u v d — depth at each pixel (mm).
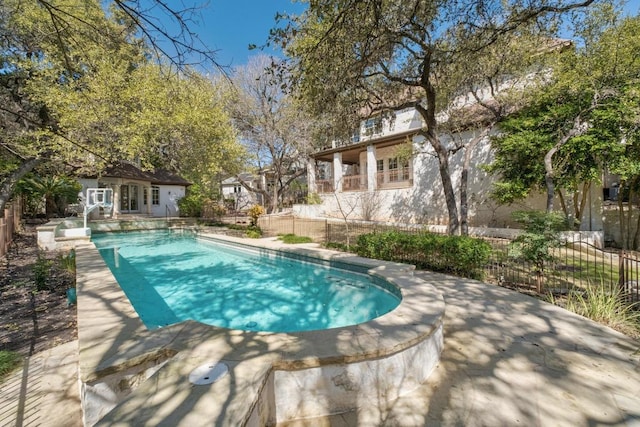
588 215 10180
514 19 4660
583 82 7547
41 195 15422
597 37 7281
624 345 3277
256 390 1914
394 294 5152
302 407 2328
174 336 2734
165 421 1615
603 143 7484
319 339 2643
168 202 24688
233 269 8844
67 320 4258
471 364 2965
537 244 5102
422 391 2605
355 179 18656
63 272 6848
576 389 2535
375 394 2480
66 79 9859
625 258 4609
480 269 6211
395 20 4746
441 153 8688
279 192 25172
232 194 31859
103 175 17297
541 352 3148
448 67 7789
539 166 8711
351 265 7004
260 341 2615
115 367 2248
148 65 10523
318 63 4555
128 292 6793
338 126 8531
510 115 9938
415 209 14930
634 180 8828
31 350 3428
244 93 18656
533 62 8492
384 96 8797
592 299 4254
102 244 13297
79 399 2574
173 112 12039
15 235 11547
